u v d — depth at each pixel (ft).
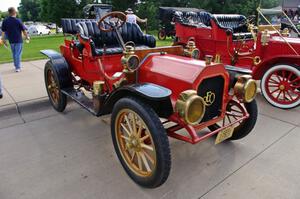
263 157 7.80
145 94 5.68
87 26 12.15
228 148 8.32
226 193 6.32
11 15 17.52
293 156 7.85
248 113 7.83
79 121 10.65
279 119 10.56
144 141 6.60
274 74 11.83
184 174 7.06
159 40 44.24
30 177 7.04
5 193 6.43
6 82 15.80
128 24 13.15
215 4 83.71
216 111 7.11
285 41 12.16
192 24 17.93
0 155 8.14
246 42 15.44
